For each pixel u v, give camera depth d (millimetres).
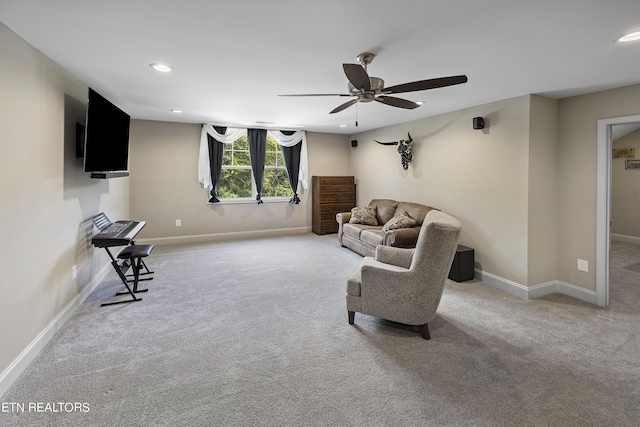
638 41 2113
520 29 1955
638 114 2951
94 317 2893
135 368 2139
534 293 3473
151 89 3424
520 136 3463
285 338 2557
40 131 2359
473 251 3977
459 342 2502
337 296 3443
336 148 7102
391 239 4309
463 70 2682
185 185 5906
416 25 1920
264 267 4484
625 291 3652
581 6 1678
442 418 1709
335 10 1751
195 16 1835
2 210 1899
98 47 2291
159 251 5316
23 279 2115
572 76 2797
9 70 1979
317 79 3043
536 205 3455
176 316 2936
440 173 4594
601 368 2164
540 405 1809
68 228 2844
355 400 1848
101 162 3055
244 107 4348
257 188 6426
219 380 2023
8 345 1948
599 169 3227
